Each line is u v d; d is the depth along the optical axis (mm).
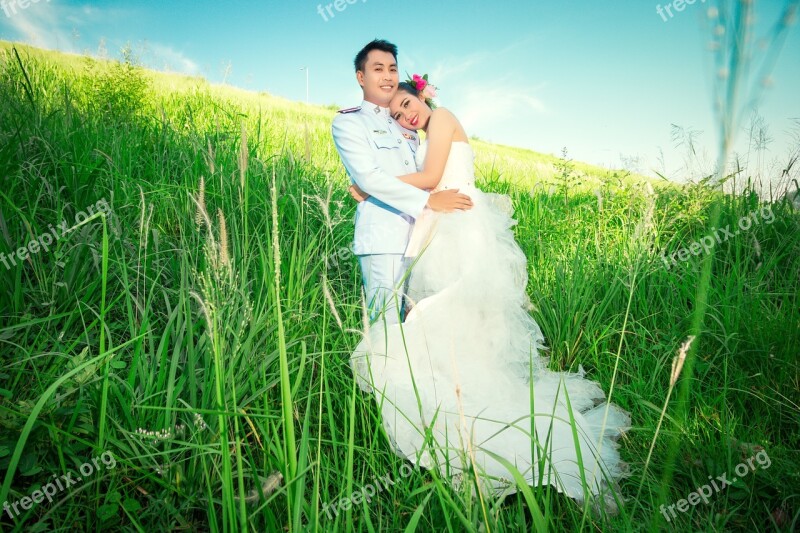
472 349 2762
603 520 1923
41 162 3289
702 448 2389
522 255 3211
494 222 3131
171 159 4227
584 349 3412
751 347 2973
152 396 1968
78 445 1924
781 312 3109
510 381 2775
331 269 3557
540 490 1758
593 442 2457
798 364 2775
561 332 3473
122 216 3080
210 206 3537
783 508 2064
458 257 2885
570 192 5922
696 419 2549
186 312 2027
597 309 3604
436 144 3016
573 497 2113
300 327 2633
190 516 1879
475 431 2369
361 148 3018
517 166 8859
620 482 2330
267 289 2668
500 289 2895
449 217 2973
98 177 3494
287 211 3826
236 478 1938
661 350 3197
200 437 1871
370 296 3080
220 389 1505
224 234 1822
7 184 2947
